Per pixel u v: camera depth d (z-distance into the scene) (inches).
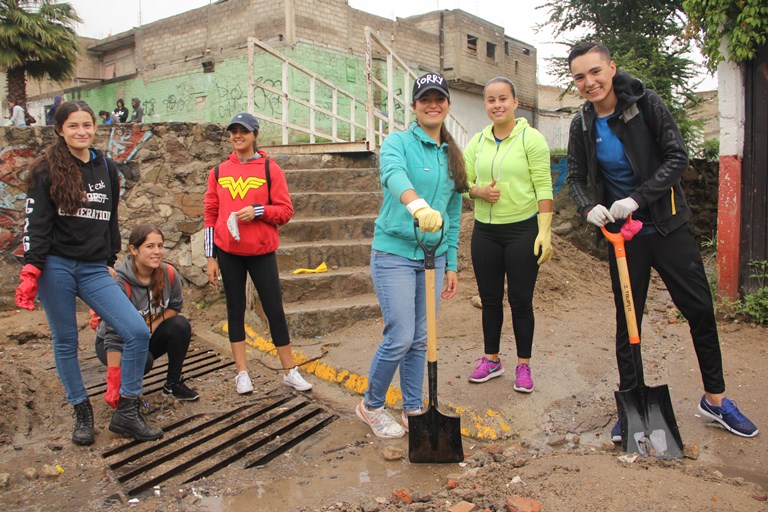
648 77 624.7
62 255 122.6
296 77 659.4
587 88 122.5
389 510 100.8
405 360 132.1
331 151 299.3
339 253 233.5
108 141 243.1
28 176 119.7
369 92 289.1
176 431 136.6
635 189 125.5
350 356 177.3
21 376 159.2
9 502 108.0
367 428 139.6
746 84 199.6
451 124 413.7
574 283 247.9
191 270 246.1
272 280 159.9
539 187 143.8
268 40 679.1
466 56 919.0
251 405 152.2
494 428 134.2
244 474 118.6
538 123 1091.3
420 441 120.5
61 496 110.0
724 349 177.5
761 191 198.7
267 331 202.2
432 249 119.5
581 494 97.0
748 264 202.1
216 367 182.2
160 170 245.9
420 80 121.9
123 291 143.9
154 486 113.7
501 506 97.1
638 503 93.0
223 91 732.0
